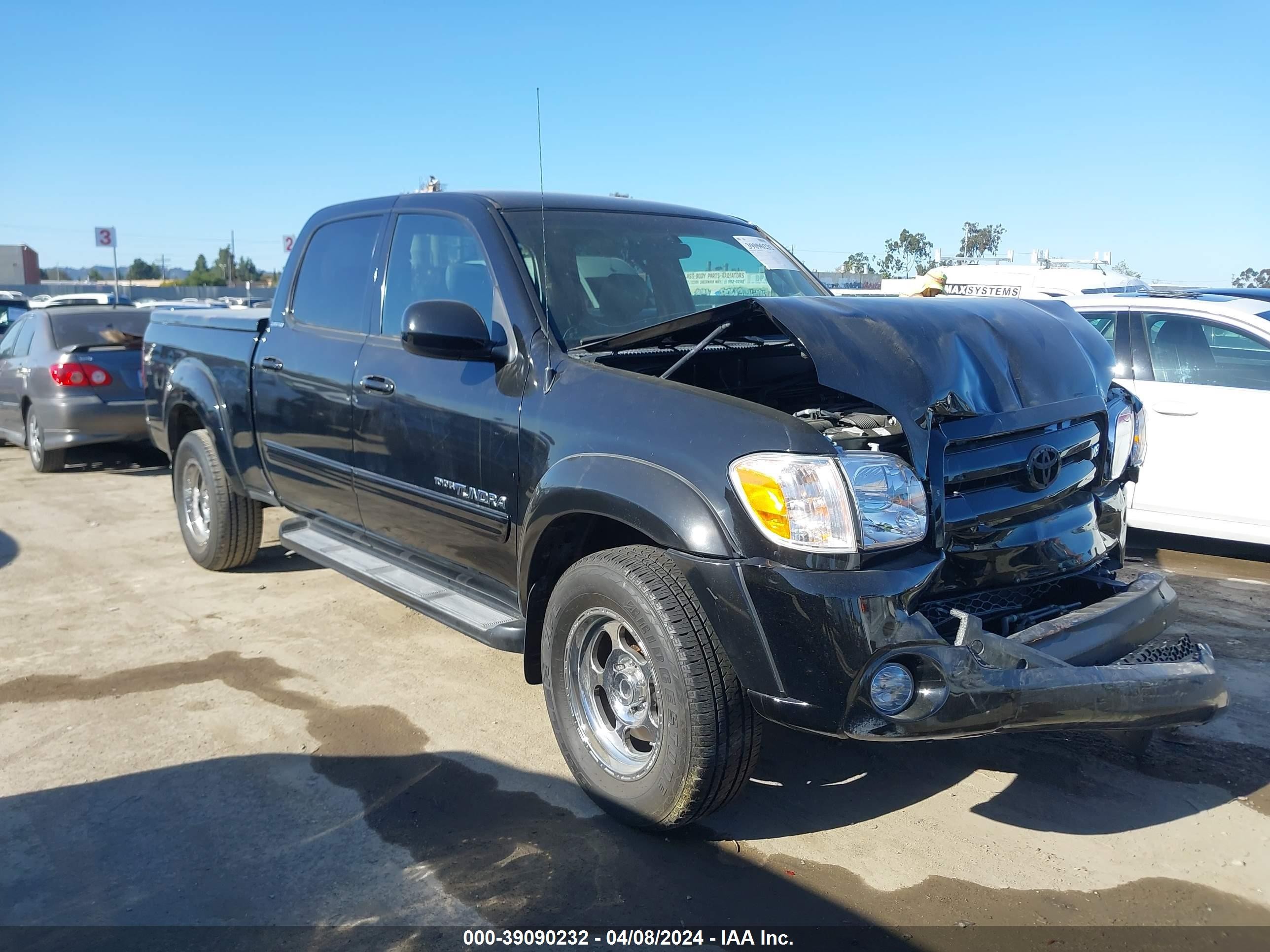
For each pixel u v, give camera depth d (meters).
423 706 4.11
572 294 3.74
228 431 5.41
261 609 5.37
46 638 4.91
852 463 2.70
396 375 4.08
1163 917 2.75
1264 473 5.79
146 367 6.37
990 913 2.76
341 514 4.67
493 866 2.97
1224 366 6.01
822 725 2.69
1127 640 3.06
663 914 2.74
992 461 3.04
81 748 3.75
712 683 2.83
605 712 3.27
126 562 6.32
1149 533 6.88
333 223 4.90
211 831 3.17
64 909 2.78
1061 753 3.73
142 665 4.56
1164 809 3.34
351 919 2.73
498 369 3.63
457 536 3.86
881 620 2.64
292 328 4.95
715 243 4.44
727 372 3.89
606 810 3.19
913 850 3.08
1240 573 6.00
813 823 3.23
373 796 3.39
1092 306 6.54
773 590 2.67
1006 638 2.77
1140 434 3.69
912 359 2.94
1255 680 4.37
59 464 9.62
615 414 3.14
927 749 3.77
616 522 3.28
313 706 4.12
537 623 3.50
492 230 3.88
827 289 4.70
